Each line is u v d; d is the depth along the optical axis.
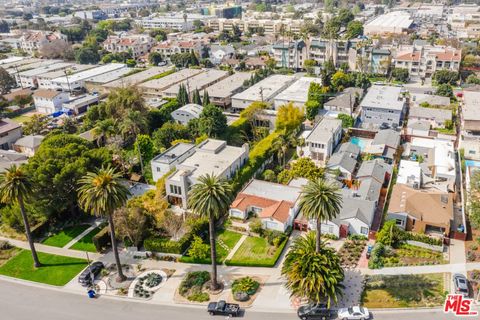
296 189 88.00
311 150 108.94
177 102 147.12
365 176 91.88
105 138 119.00
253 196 85.44
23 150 121.50
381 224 78.56
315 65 197.38
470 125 113.69
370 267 67.88
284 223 76.69
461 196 88.44
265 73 184.62
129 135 121.88
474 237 74.25
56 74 196.12
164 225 75.88
